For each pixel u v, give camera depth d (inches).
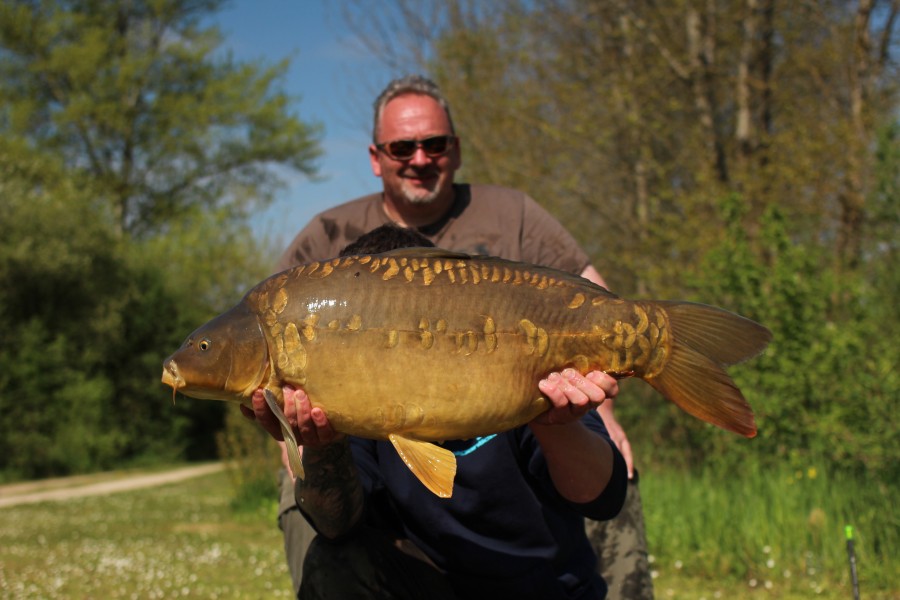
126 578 260.2
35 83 1280.8
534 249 160.1
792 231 403.9
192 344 90.0
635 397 394.0
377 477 120.7
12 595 231.0
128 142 1304.1
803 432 288.7
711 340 90.6
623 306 91.4
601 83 526.3
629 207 570.9
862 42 449.4
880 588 220.1
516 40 569.3
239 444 498.6
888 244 332.8
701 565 249.6
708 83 497.7
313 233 165.0
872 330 300.4
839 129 402.9
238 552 318.3
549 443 105.0
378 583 112.3
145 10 1322.6
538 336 90.3
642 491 286.7
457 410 89.0
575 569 118.3
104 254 892.6
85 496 605.6
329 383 88.7
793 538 245.6
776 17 477.1
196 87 1347.2
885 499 241.8
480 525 112.9
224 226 1053.8
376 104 162.1
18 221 834.8
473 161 574.2
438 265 91.0
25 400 796.0
